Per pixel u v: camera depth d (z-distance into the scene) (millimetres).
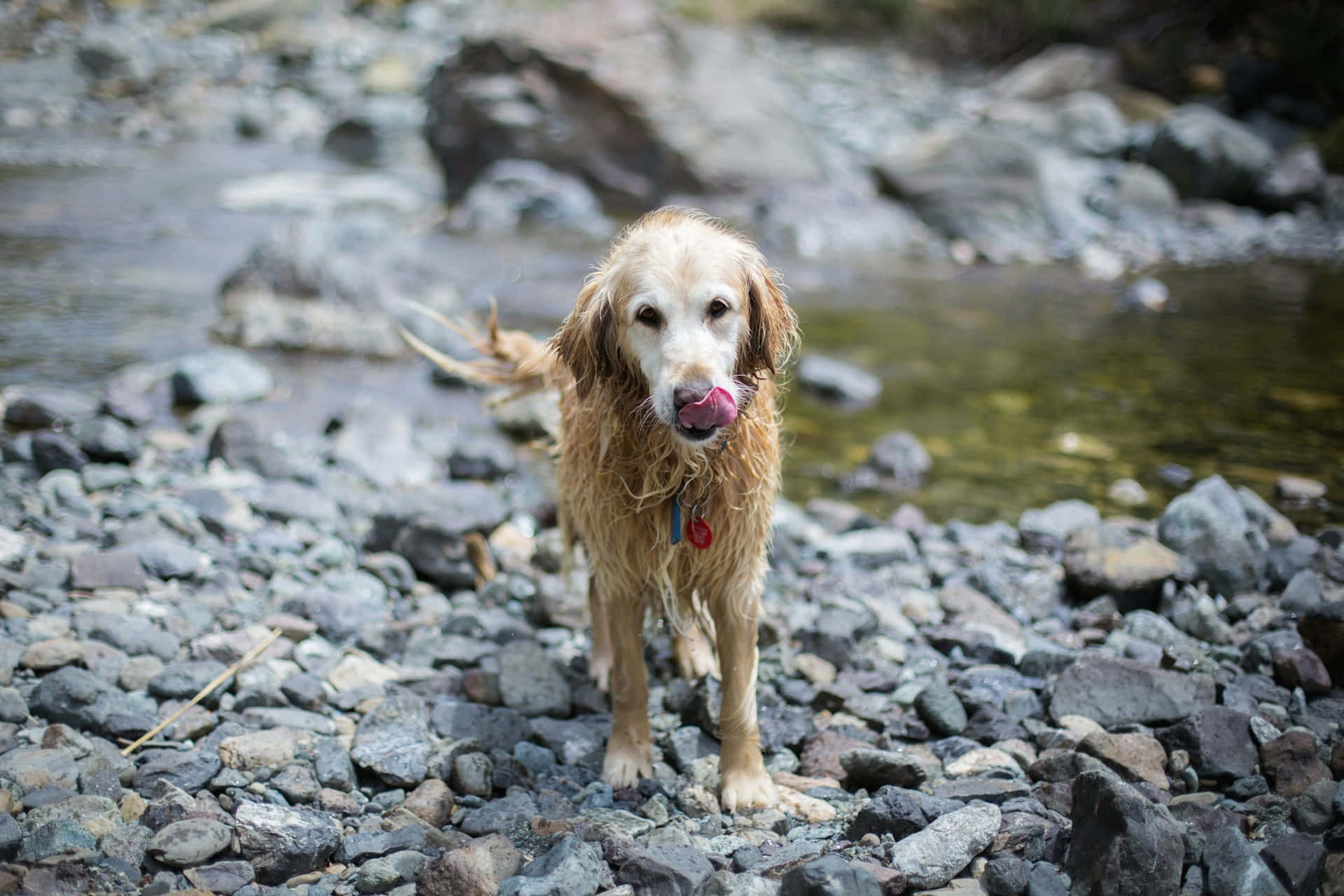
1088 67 17906
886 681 4039
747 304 3186
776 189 13375
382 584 4691
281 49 20078
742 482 3299
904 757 3363
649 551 3363
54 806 2953
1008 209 12758
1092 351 8430
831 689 3916
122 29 21000
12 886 2684
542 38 13906
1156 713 3650
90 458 5793
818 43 23250
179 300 8797
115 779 3160
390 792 3324
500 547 5148
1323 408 7184
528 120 13570
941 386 7699
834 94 18469
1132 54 18891
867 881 2689
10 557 4492
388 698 3691
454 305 8703
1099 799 2832
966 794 3207
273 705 3713
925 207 13039
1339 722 3670
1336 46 16406
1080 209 13312
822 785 3430
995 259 12031
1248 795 3252
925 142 13875
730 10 24172
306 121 17438
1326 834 2906
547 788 3391
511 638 4332
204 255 10109
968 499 5938
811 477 6238
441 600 4672
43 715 3480
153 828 3008
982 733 3686
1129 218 13211
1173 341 8695
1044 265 11812
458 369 4609
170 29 21203
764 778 3402
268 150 16047
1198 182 13766
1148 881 2709
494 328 4586
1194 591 4633
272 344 8000
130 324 8141
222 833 2943
